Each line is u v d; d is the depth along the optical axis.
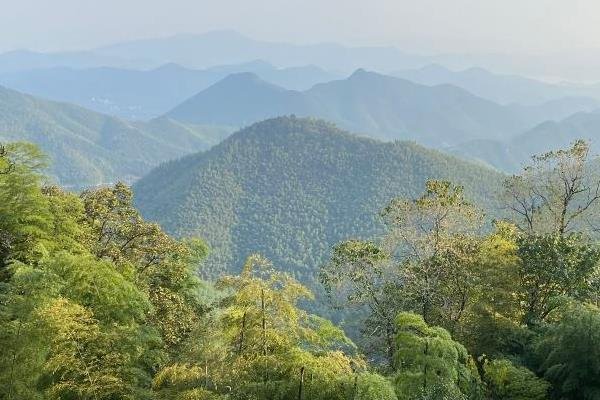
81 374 10.66
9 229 18.28
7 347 10.82
